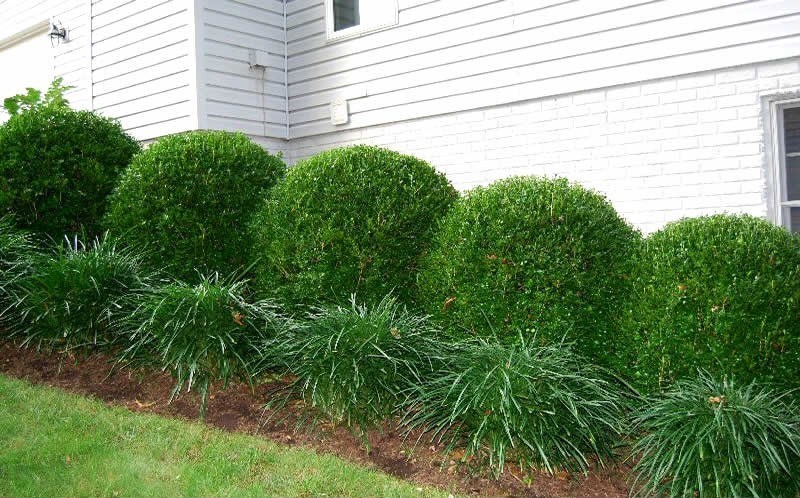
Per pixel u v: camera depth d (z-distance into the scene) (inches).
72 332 200.5
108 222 228.5
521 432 141.3
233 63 319.9
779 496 134.4
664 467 139.2
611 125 245.3
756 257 152.5
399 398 164.9
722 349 149.3
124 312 195.9
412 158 212.4
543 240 170.4
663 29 231.8
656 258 163.2
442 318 181.2
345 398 160.6
